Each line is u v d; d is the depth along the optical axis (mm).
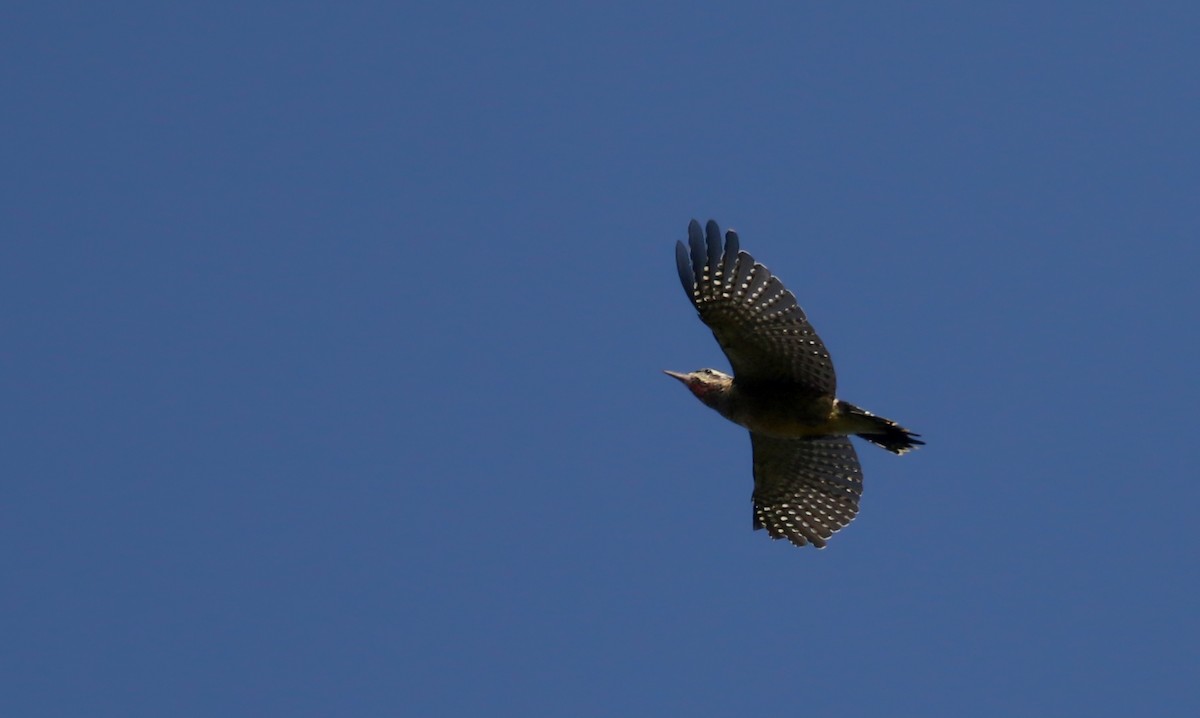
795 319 16328
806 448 18484
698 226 16547
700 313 16656
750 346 16812
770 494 19016
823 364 16609
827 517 18719
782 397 17094
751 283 16312
